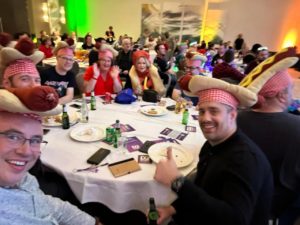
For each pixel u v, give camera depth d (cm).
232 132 92
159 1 1009
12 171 66
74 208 95
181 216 103
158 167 104
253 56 523
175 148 136
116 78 264
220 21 977
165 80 298
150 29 1053
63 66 232
